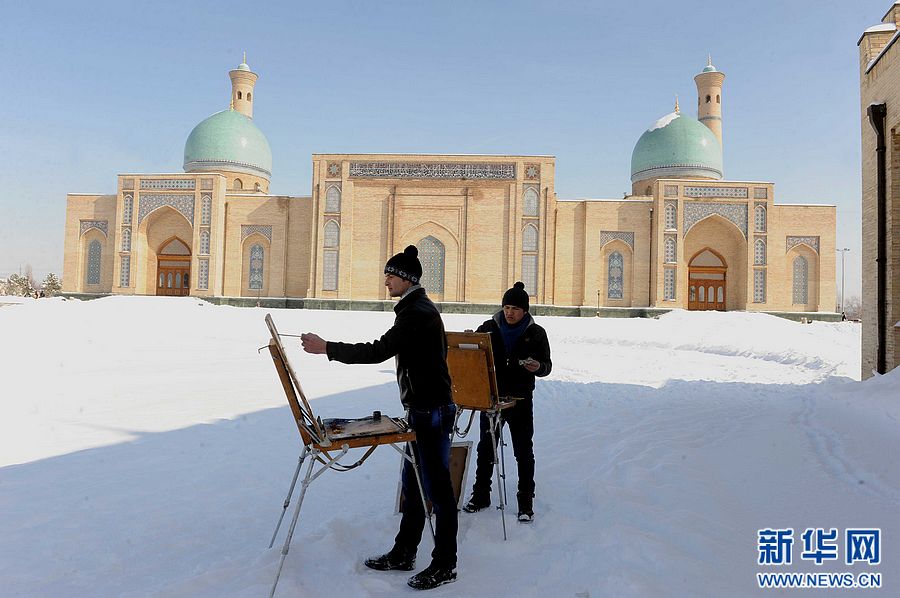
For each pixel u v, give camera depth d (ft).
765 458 11.38
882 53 22.16
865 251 23.80
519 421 9.06
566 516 8.64
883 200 22.22
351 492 9.84
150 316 46.16
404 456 7.28
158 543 7.64
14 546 7.47
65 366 25.21
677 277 73.31
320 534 7.55
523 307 9.27
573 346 43.88
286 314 57.11
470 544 7.64
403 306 7.26
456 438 14.49
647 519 7.92
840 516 8.23
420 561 7.32
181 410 16.44
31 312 40.11
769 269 72.79
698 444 12.69
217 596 5.95
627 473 10.13
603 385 23.15
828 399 18.31
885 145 22.24
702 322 53.52
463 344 8.63
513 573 6.86
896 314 21.72
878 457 11.04
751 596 5.94
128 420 15.02
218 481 10.29
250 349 35.63
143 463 11.30
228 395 19.08
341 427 7.01
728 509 8.47
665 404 18.72
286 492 9.78
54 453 11.89
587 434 14.12
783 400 19.86
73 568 6.88
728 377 27.89
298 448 12.62
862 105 24.39
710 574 6.36
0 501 9.11
